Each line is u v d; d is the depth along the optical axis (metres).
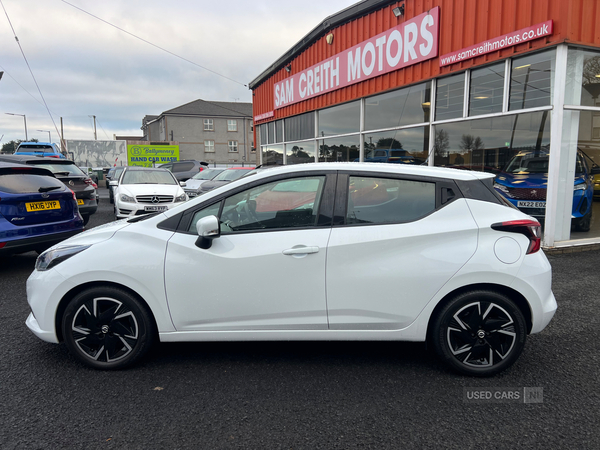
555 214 6.48
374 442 2.22
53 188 5.77
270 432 2.30
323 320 2.89
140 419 2.42
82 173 9.75
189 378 2.90
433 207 2.90
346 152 11.41
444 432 2.30
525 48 6.43
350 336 2.92
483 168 7.47
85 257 2.92
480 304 2.83
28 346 3.42
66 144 31.89
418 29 8.37
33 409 2.52
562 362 3.13
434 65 8.16
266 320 2.92
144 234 2.97
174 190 10.29
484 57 7.11
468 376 2.92
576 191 6.84
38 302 2.96
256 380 2.88
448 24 7.74
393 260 2.82
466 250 2.79
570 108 6.25
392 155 9.67
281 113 15.12
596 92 6.54
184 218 3.01
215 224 2.79
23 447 2.17
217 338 2.96
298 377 2.92
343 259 2.84
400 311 2.85
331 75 11.53
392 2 9.13
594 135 6.78
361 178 2.98
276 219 2.97
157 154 34.25
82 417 2.44
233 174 13.79
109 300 2.94
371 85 10.05
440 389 2.76
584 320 3.93
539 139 6.50
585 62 6.31
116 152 33.28
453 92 7.96
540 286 2.80
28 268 6.16
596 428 2.34
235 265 2.86
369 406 2.56
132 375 2.95
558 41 5.93
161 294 2.90
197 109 51.22
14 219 5.30
